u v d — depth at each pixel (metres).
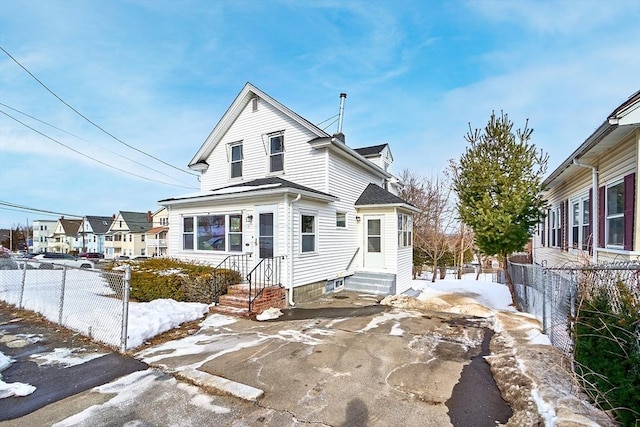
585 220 8.97
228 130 12.71
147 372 4.26
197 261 10.45
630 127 5.63
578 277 3.87
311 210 9.58
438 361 4.62
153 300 7.82
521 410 3.11
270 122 11.50
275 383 3.88
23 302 7.96
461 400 3.48
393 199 11.80
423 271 23.75
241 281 9.12
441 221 23.47
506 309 9.17
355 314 7.64
